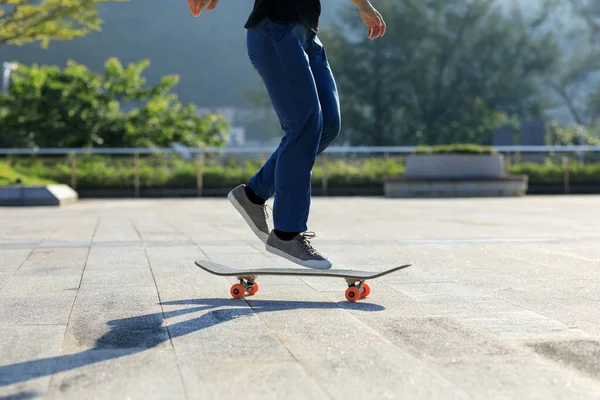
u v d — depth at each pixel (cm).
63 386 165
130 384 166
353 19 4531
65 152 1905
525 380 167
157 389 162
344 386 163
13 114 2639
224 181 1931
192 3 282
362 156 2005
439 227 718
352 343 205
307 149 280
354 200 1526
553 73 4834
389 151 2003
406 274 366
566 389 160
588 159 2036
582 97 5634
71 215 994
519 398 154
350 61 4416
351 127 4484
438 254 463
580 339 211
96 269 393
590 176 1958
